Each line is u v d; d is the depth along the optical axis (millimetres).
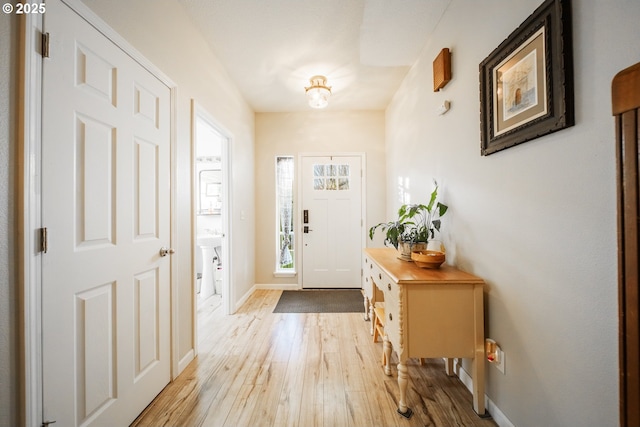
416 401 1452
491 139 1304
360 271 3686
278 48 2268
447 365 1700
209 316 2705
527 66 1075
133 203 1323
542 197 1032
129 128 1294
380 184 3689
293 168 3760
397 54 2334
